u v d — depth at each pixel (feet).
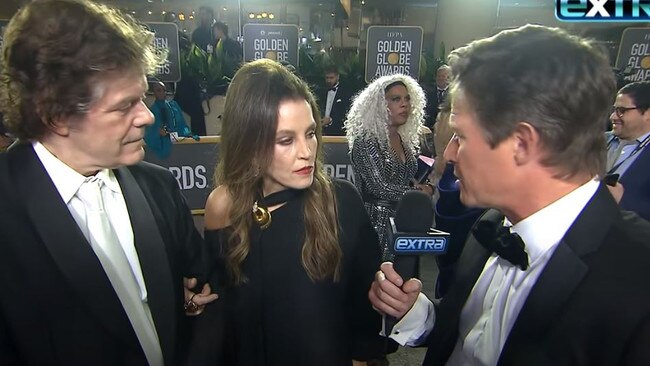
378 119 6.98
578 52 1.76
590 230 1.90
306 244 3.09
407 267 2.78
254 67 3.03
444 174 5.26
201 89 14.82
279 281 3.15
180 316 2.93
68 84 1.95
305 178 3.02
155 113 11.67
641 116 7.31
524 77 1.75
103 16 2.06
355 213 3.44
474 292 2.57
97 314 2.28
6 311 2.15
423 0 25.41
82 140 2.14
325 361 3.14
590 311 1.79
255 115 2.88
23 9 2.00
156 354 2.69
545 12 22.39
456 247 5.13
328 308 3.18
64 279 2.21
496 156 1.91
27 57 1.92
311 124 3.00
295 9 25.48
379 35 14.25
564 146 1.79
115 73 2.03
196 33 19.39
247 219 3.18
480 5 20.77
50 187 2.20
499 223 2.50
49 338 2.25
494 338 2.30
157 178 2.97
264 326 3.22
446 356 2.74
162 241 2.71
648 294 1.69
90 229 2.36
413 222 2.81
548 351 1.92
